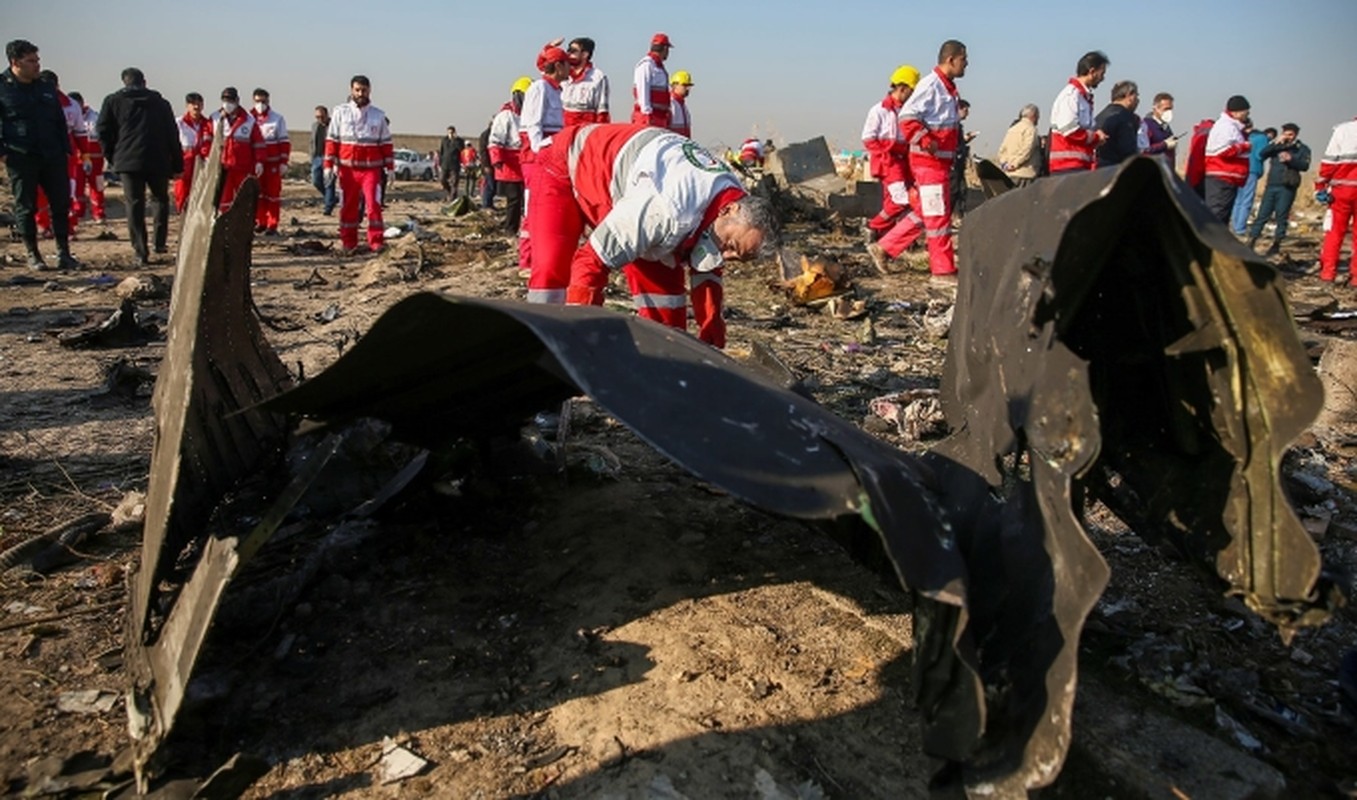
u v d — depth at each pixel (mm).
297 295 8984
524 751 2383
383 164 12336
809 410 2391
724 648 2773
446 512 3586
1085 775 2293
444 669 2703
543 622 2941
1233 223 14633
